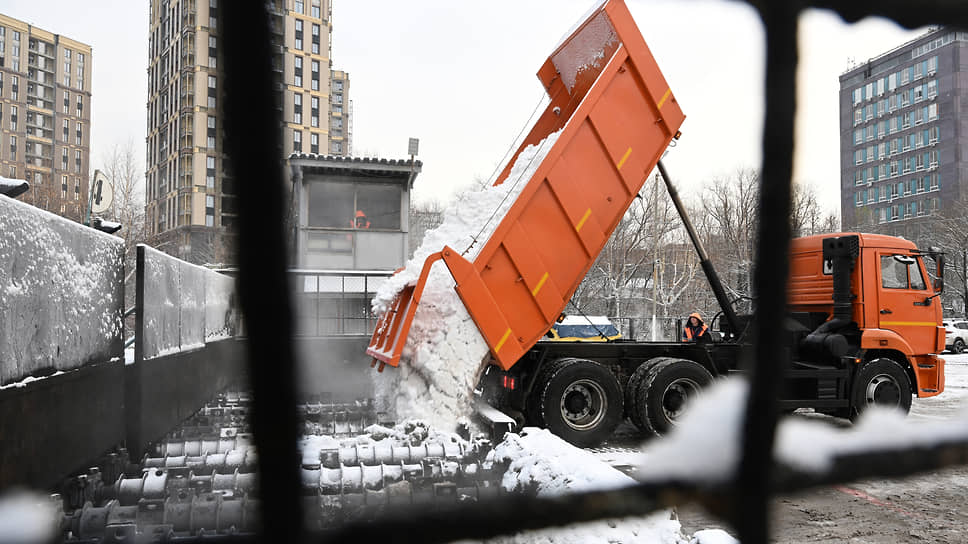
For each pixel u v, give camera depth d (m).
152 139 48.16
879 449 1.30
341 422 5.93
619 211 6.75
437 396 5.93
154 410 5.00
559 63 7.71
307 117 61.56
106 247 4.41
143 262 4.74
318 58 62.66
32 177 107.50
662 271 32.84
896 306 9.01
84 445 3.81
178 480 3.81
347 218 15.27
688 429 1.36
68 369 3.62
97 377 4.08
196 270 6.99
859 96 36.56
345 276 11.00
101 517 3.07
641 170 6.77
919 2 1.03
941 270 9.35
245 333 1.33
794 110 1.06
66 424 3.53
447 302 6.21
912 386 9.18
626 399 7.86
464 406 6.01
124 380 4.61
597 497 1.46
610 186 6.68
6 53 123.88
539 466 3.64
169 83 45.91
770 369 1.27
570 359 7.63
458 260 6.02
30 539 2.35
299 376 1.40
